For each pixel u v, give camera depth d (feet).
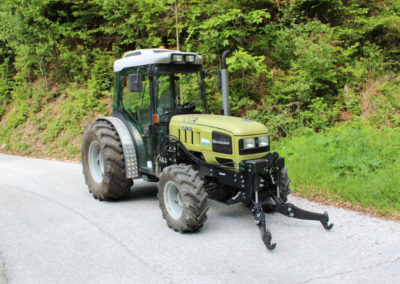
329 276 10.21
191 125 15.35
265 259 11.34
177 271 10.69
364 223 14.08
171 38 33.81
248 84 29.25
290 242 12.60
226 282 10.00
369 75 28.53
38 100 39.88
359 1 31.22
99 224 14.73
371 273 10.33
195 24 30.12
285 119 26.63
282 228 13.94
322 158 20.18
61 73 40.73
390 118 25.67
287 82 27.86
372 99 26.86
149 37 33.04
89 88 37.78
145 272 10.68
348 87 28.02
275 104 28.19
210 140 14.56
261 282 9.95
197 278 10.25
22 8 37.73
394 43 29.12
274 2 31.37
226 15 27.53
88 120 35.19
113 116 19.61
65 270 10.90
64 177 23.95
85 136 18.69
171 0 31.32
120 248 12.40
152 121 16.28
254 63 26.25
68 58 38.78
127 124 18.11
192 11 29.53
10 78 45.01
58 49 40.50
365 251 11.74
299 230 13.70
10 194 19.60
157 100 16.14
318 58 26.04
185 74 16.97
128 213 16.07
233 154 13.69
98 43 40.04
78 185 21.58
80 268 11.02
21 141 36.96
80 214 16.02
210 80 28.86
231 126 13.92
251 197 13.33
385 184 16.22
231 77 29.78
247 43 30.83
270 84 29.01
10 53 45.21
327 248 12.03
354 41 30.01
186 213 13.14
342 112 27.20
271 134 26.17
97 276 10.50
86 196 19.06
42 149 34.83
